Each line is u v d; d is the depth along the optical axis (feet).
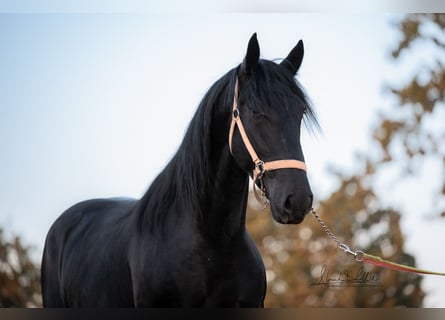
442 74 46.11
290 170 13.87
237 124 14.82
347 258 48.65
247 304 15.81
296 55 16.03
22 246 53.36
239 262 15.64
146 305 15.79
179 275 15.33
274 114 14.19
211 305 15.53
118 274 17.17
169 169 16.61
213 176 15.42
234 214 15.38
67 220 22.30
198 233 15.30
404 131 48.16
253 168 14.73
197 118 15.85
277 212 13.83
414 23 45.80
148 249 16.03
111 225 19.19
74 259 20.02
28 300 52.90
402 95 47.14
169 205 16.28
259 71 14.87
